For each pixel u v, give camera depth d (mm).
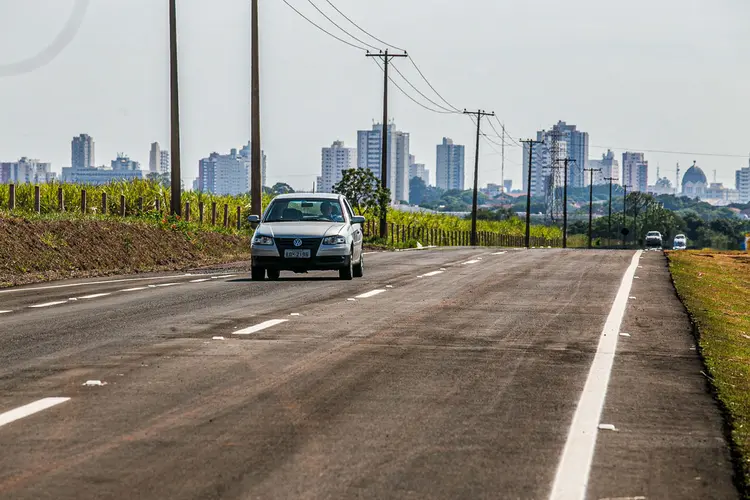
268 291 33469
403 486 10320
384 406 14445
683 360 19375
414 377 16906
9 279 40094
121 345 20281
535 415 14008
